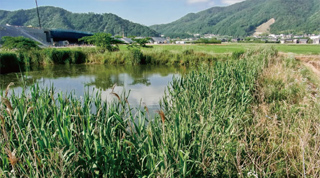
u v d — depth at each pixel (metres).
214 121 3.61
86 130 2.94
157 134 2.85
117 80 11.46
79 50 19.48
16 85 9.77
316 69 11.55
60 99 3.58
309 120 3.91
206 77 6.23
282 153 3.42
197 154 2.84
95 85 10.18
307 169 2.92
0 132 3.06
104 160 2.53
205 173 2.78
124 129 3.04
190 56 17.39
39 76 12.51
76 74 13.34
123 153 2.58
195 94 4.82
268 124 4.02
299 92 5.98
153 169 2.41
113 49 23.89
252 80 6.48
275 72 8.13
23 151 2.68
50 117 3.40
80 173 2.49
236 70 7.00
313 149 3.18
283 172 3.04
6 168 2.42
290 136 3.78
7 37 21.36
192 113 3.90
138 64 18.06
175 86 5.77
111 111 3.45
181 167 2.36
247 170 2.92
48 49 18.62
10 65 14.94
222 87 5.34
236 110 4.46
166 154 2.43
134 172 2.68
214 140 3.10
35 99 4.11
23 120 3.18
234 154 3.28
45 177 2.33
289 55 13.59
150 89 9.34
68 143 2.53
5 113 3.35
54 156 2.32
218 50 22.83
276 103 5.49
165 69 15.44
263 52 12.74
